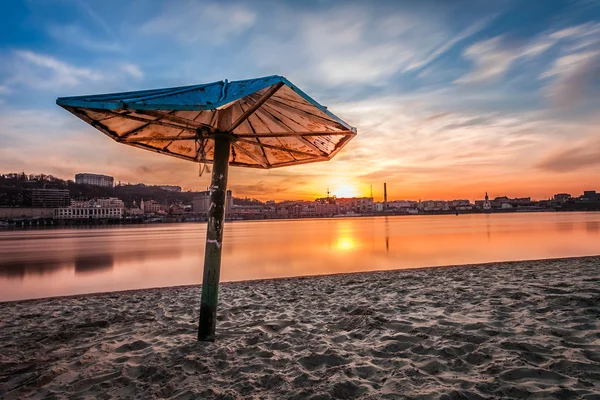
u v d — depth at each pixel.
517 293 6.11
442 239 35.94
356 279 9.20
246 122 4.34
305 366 3.44
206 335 4.18
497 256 20.06
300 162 5.29
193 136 4.09
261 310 6.00
